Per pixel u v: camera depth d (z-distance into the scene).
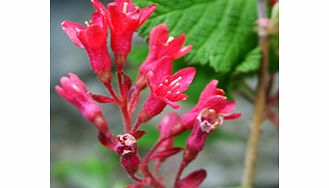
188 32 0.15
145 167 0.13
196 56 0.15
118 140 0.12
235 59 0.15
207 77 0.16
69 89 0.13
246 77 0.16
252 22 0.15
